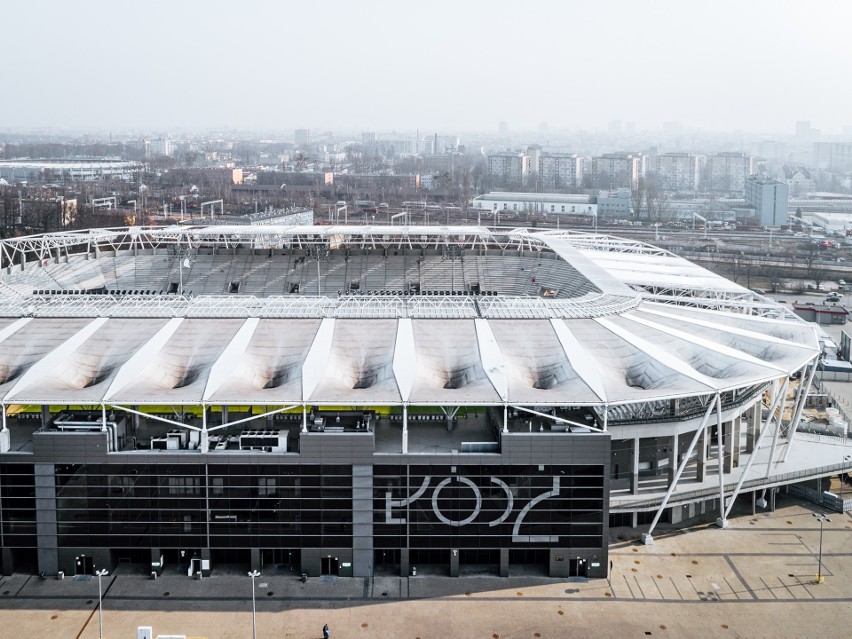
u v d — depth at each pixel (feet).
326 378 391.24
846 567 367.66
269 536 358.64
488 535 358.64
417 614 329.31
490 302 511.40
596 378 388.98
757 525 408.46
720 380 398.62
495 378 386.52
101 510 356.59
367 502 355.97
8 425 399.44
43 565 359.66
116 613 328.90
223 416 383.24
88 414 378.73
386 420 409.08
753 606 336.49
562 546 359.05
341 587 350.43
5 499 355.97
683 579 357.20
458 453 354.13
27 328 452.76
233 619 325.21
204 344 433.89
